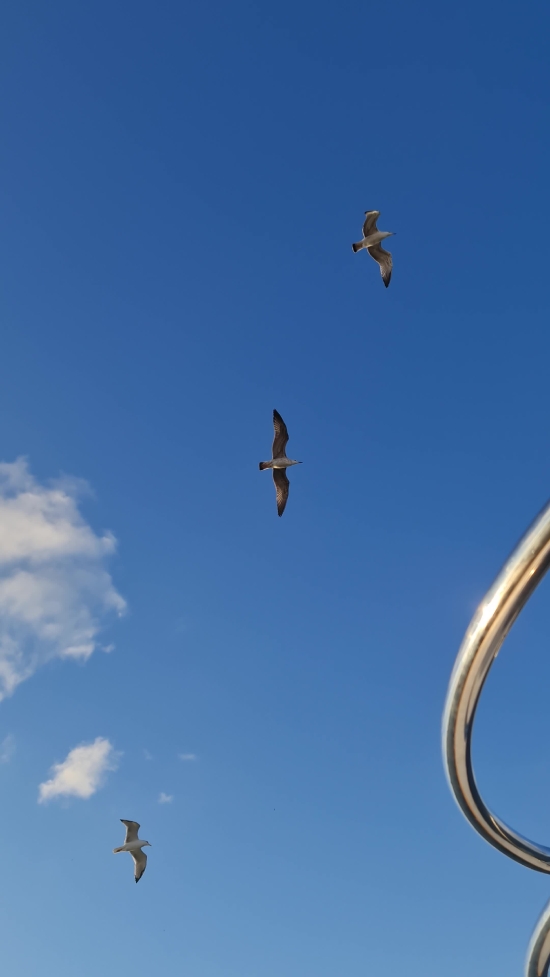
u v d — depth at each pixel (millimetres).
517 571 4418
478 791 5262
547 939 5781
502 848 5566
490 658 4645
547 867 5691
